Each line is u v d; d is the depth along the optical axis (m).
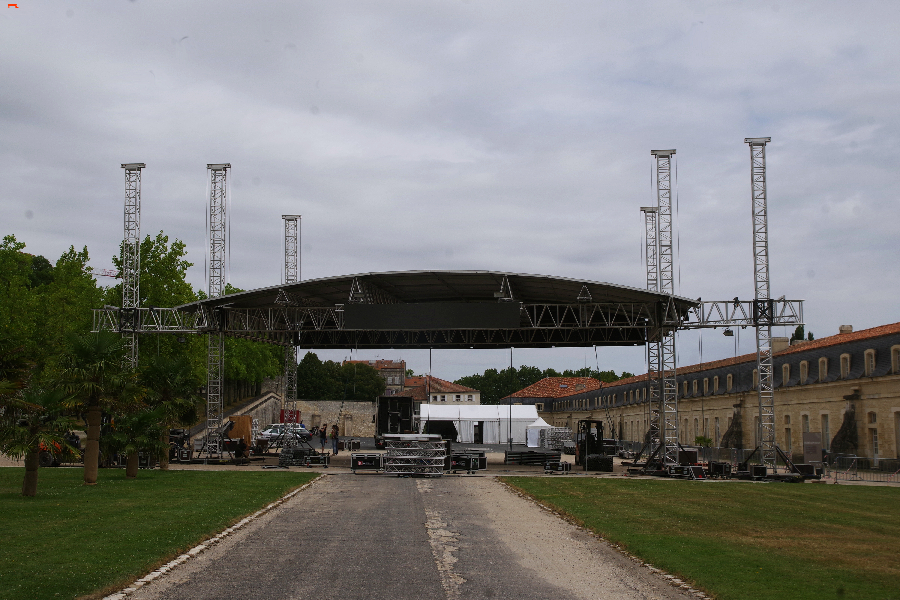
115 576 11.15
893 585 11.52
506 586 11.31
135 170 45.75
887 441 36.34
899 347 35.72
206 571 11.98
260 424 86.31
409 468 32.78
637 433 72.88
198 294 59.81
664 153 47.88
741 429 51.81
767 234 39.19
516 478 32.88
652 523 18.12
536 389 112.62
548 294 42.12
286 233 58.59
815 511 21.38
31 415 20.56
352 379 119.62
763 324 36.69
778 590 11.09
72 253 53.25
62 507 18.72
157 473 31.02
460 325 37.19
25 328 42.84
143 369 30.05
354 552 13.77
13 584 10.44
